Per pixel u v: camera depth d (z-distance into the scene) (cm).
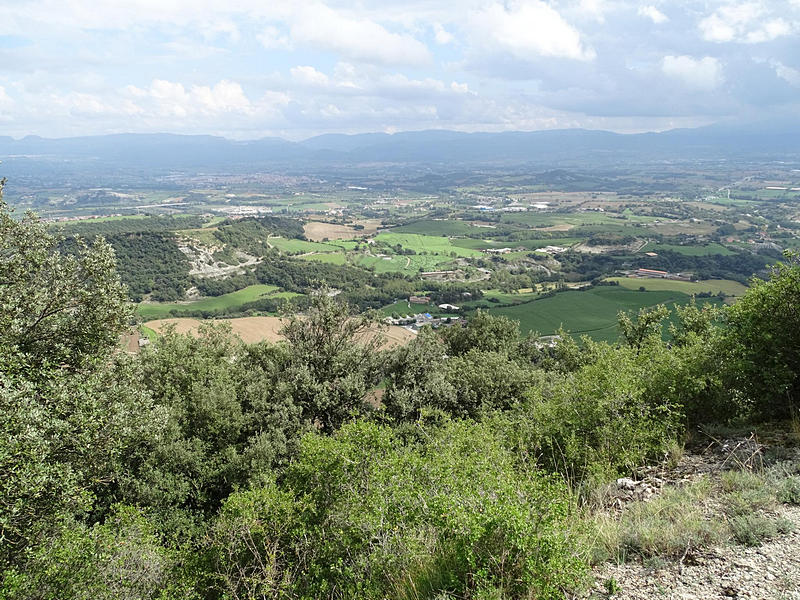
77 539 911
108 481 1343
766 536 475
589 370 1127
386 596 539
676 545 485
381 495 675
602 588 451
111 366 1212
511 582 455
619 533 531
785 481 562
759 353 851
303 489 888
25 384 902
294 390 1978
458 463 675
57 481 875
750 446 695
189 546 1023
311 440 905
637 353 1404
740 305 917
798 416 791
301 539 764
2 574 839
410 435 1616
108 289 1202
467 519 482
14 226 1150
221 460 1681
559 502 518
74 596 835
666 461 761
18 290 1105
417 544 562
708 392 904
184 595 829
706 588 416
